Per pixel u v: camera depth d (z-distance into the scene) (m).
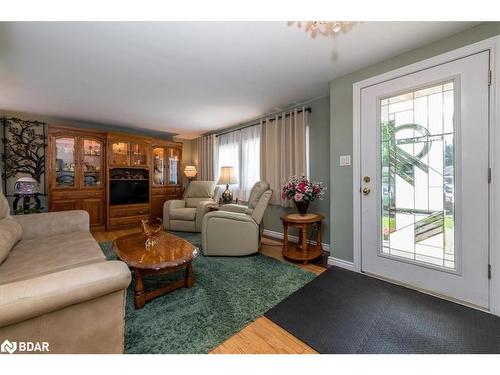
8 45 1.72
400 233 1.97
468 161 1.60
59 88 2.58
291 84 2.53
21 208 3.34
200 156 5.29
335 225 2.41
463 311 1.55
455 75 1.65
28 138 3.67
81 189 3.82
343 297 1.76
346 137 2.29
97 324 0.90
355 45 1.77
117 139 4.15
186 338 1.31
